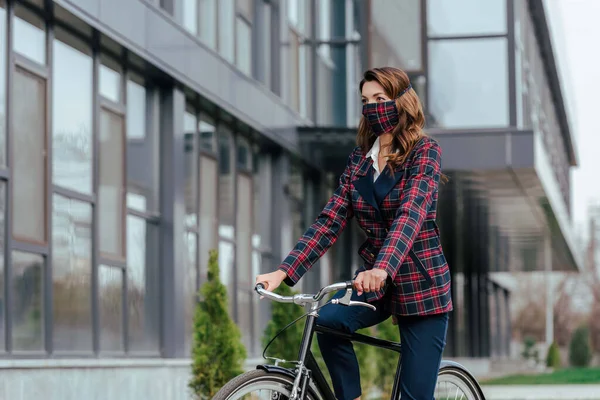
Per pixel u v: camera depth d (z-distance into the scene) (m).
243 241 16.22
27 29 10.27
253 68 17.06
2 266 9.57
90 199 11.37
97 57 11.61
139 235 12.73
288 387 4.47
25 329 9.98
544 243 29.47
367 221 4.68
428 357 4.68
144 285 12.79
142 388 12.01
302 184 18.95
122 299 12.16
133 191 12.58
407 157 4.60
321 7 19.12
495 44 17.16
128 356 12.16
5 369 9.23
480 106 17.06
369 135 4.78
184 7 14.02
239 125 15.56
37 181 10.27
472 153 16.75
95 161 11.50
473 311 38.91
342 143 17.89
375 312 4.71
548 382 28.45
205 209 14.73
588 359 61.12
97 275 11.41
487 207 21.84
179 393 13.08
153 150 13.10
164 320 13.09
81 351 11.05
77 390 10.49
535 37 21.55
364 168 4.69
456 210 22.48
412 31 17.47
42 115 10.42
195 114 14.40
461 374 5.31
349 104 18.92
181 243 13.34
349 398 4.71
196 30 14.47
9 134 9.73
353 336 4.70
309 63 19.03
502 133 16.70
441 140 16.88
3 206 9.63
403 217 4.42
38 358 10.03
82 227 11.22
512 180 17.98
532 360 55.16
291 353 11.55
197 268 14.25
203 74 13.88
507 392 21.92
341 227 4.76
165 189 13.14
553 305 74.00
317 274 19.27
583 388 24.30
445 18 17.41
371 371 13.73
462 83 17.19
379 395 14.95
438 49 17.38
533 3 19.94
